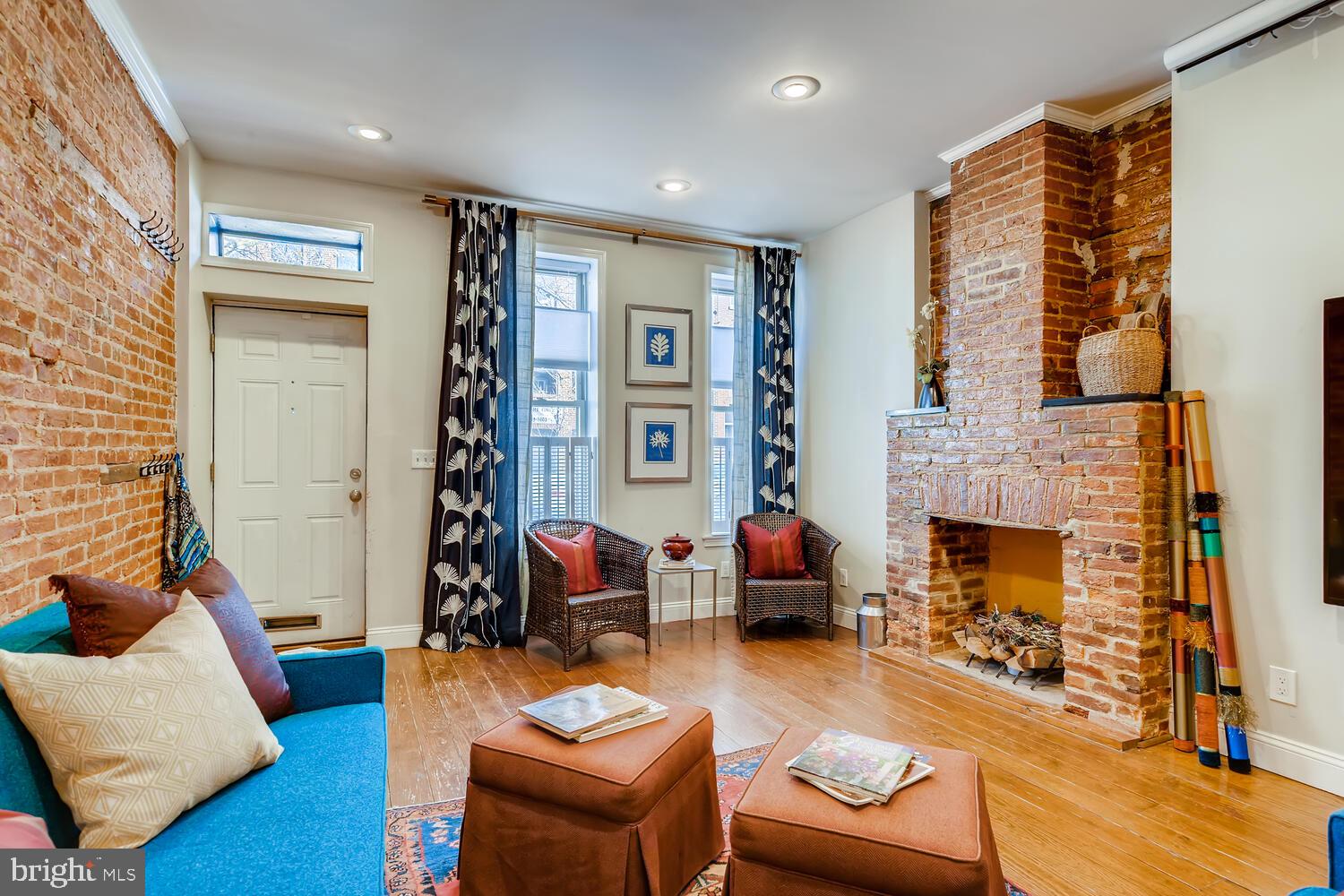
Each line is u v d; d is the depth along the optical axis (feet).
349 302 12.73
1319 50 7.57
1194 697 8.46
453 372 13.12
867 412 14.46
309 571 12.83
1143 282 9.92
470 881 5.53
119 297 8.32
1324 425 7.35
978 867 4.11
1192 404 8.63
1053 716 9.42
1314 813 7.07
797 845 4.50
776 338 16.17
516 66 8.99
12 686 4.11
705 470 16.02
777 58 8.79
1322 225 7.55
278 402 12.62
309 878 3.92
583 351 15.06
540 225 14.42
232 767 4.86
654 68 9.04
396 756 8.40
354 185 12.84
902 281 13.60
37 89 6.15
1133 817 7.00
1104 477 9.12
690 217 14.90
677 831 5.67
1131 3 7.68
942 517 11.84
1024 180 10.41
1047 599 11.60
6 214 5.64
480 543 13.23
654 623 15.44
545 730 5.85
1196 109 8.71
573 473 14.89
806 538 15.03
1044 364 10.11
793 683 11.16
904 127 10.73
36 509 6.15
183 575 10.11
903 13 7.84
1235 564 8.31
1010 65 8.98
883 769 5.05
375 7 7.73
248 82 9.35
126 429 8.59
